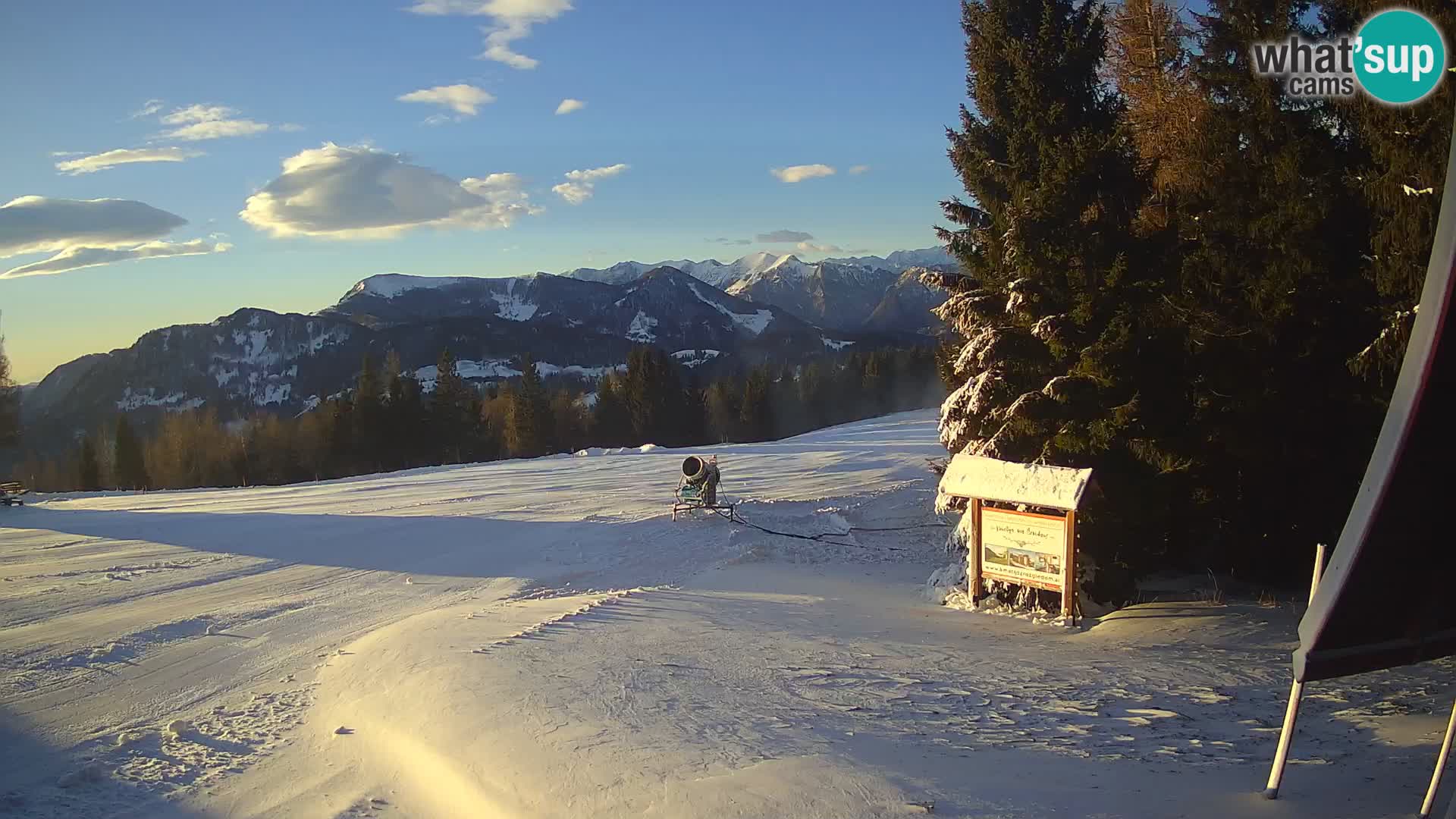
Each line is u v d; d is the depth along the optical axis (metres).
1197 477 12.13
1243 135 12.28
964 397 13.52
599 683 8.19
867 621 11.97
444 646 10.09
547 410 81.69
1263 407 11.61
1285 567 12.91
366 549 19.20
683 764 5.80
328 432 76.44
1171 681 8.25
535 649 9.85
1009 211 12.84
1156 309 11.97
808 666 9.05
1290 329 11.69
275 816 6.01
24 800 6.53
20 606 14.00
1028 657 9.53
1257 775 5.16
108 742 7.93
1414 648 4.52
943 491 13.62
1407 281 9.75
